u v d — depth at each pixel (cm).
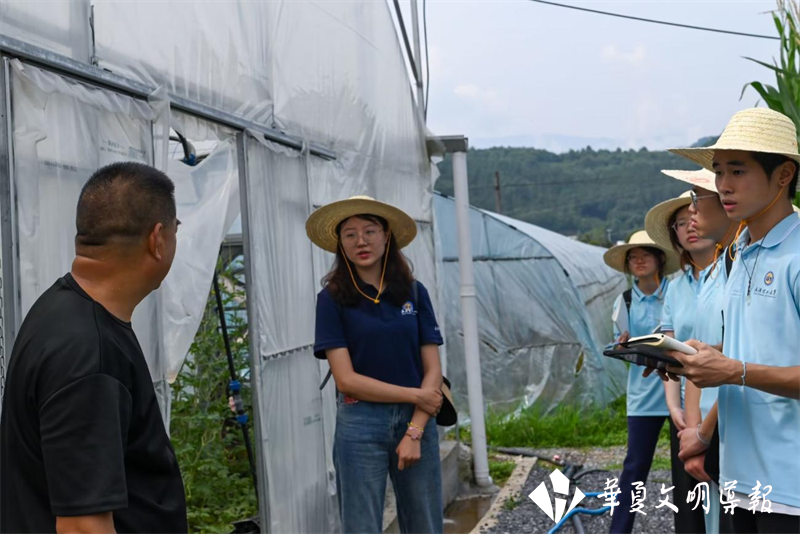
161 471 204
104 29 320
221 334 604
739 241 296
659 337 271
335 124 571
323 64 555
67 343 184
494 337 1061
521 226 1206
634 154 9850
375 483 384
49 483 179
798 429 269
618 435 941
